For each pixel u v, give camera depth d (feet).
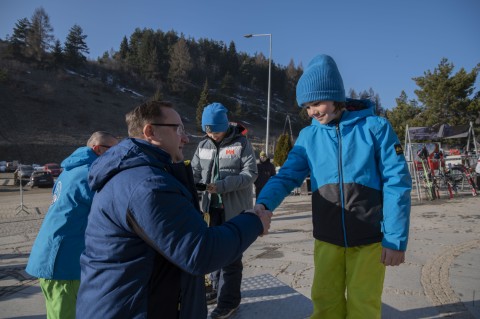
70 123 244.63
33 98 258.16
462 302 11.20
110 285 5.00
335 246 7.82
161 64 417.49
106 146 9.07
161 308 5.18
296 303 11.62
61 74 317.42
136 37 453.17
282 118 390.63
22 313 11.87
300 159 8.39
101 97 306.35
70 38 358.84
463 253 16.56
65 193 8.27
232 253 5.33
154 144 5.91
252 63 483.92
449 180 39.78
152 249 5.14
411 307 10.98
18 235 27.14
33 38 332.80
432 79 85.51
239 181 11.03
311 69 7.87
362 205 7.50
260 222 5.91
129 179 5.04
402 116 92.94
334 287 7.90
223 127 11.48
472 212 27.94
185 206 5.12
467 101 82.48
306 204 38.24
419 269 14.37
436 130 45.11
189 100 372.58
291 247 18.81
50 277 8.00
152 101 6.07
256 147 182.80
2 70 266.16
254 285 13.24
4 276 15.92
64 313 8.15
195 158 12.24
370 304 7.38
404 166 7.38
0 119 221.46
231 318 10.76
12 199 62.54
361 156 7.53
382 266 7.60
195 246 4.90
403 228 7.04
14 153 185.98
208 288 12.41
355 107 8.34
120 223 5.01
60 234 8.09
